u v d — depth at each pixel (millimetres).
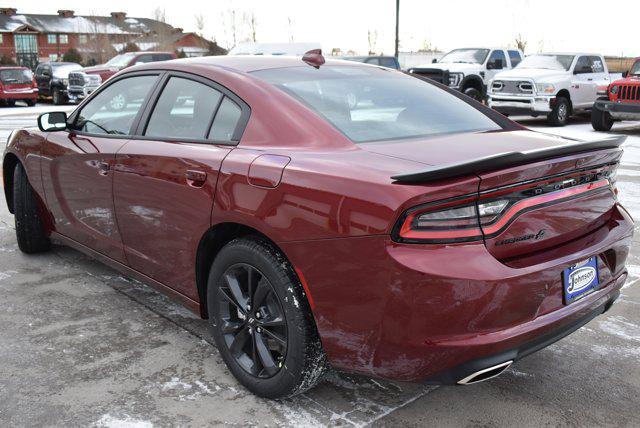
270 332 2691
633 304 3969
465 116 3199
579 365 3154
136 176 3299
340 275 2336
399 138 2785
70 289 4133
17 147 4566
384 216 2193
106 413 2682
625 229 2789
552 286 2387
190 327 3559
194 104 3201
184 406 2746
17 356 3186
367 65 3639
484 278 2164
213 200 2812
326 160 2496
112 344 3334
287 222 2482
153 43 59406
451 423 2635
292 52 19781
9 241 5258
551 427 2611
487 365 2238
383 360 2322
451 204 2180
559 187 2459
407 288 2166
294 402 2785
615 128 15578
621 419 2674
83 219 3918
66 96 25812
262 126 2820
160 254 3270
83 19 77312
